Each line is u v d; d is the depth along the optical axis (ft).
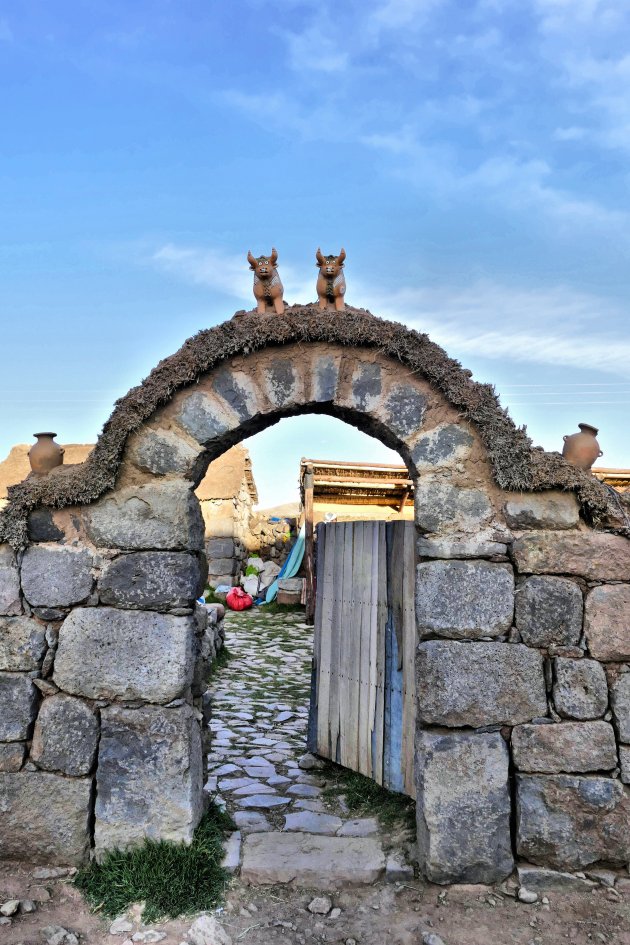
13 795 13.64
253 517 61.00
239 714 24.08
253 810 16.24
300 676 30.25
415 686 14.87
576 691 13.44
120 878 12.94
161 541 13.99
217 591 51.49
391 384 14.29
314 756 19.48
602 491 13.85
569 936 11.84
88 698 13.79
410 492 47.01
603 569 13.71
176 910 12.34
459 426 14.07
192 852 13.28
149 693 13.66
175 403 14.35
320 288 14.71
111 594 13.89
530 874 13.04
